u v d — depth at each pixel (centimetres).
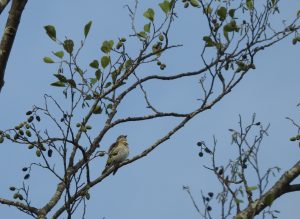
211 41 1316
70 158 1256
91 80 1280
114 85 1315
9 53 1095
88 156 1273
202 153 1161
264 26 1317
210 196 947
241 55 1322
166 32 1383
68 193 1082
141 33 1388
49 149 1254
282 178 1076
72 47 1235
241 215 961
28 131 1280
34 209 1220
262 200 992
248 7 1323
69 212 1052
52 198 1245
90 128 1294
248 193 962
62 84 1243
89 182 1242
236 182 962
